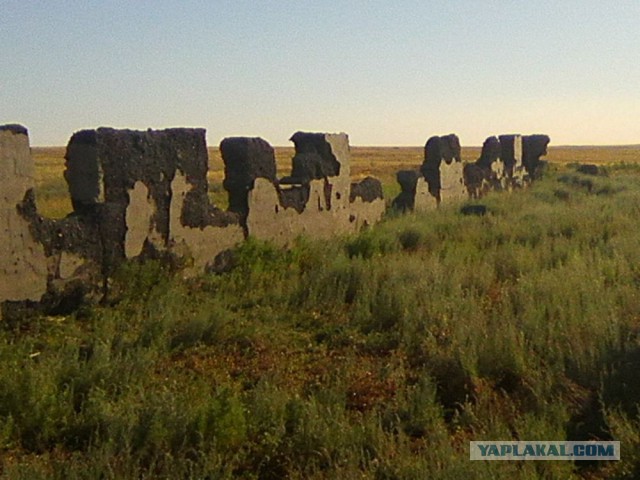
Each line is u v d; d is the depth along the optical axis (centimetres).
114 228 1025
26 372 645
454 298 924
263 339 854
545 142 3444
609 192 2572
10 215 887
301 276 1166
